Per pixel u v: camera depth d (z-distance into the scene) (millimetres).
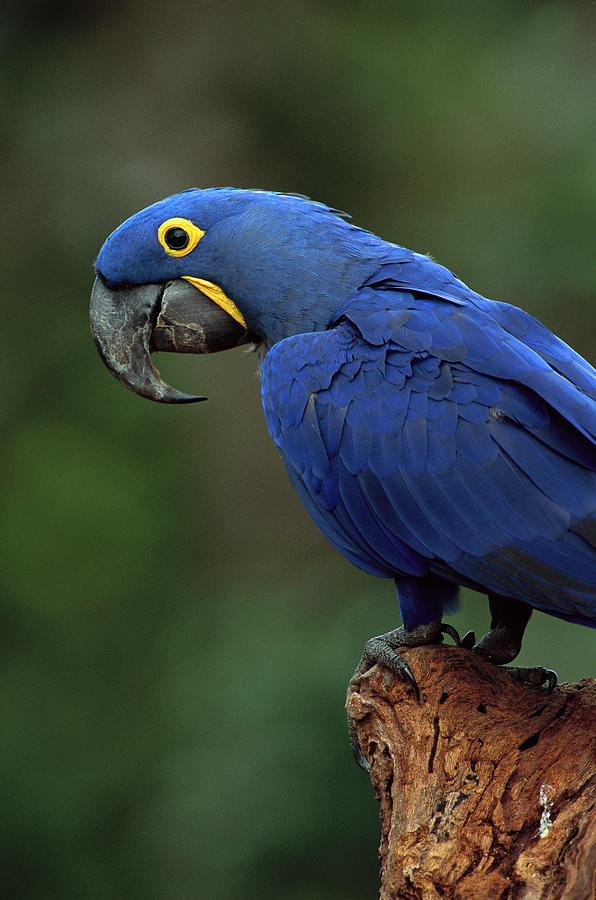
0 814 12281
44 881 12086
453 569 5559
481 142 14062
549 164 13789
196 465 14695
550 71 14266
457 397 5500
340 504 5879
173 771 11594
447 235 13625
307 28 14898
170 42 15508
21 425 14320
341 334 5961
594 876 4312
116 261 6754
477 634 11156
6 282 14812
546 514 5254
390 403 5637
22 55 15594
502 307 5977
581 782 4699
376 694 5332
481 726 5004
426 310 5848
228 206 6637
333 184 14453
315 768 10516
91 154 15180
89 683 13203
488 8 14758
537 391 5336
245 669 11547
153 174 15000
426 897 4590
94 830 12273
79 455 14102
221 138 15016
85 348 14648
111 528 13828
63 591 13562
